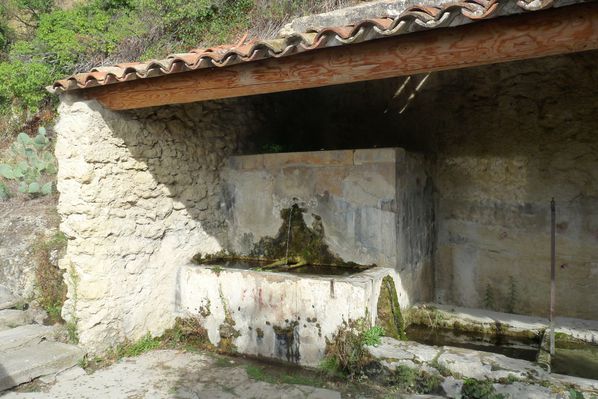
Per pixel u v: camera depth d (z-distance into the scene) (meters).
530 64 4.68
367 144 5.63
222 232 4.94
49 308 4.66
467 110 5.02
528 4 2.11
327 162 4.42
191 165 4.59
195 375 3.65
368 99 5.64
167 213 4.37
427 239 4.95
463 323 4.30
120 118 3.96
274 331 3.89
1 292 4.96
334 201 4.40
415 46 2.59
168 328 4.38
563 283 4.55
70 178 3.79
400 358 3.32
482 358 3.23
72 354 3.72
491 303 4.90
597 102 4.38
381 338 3.58
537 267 4.67
